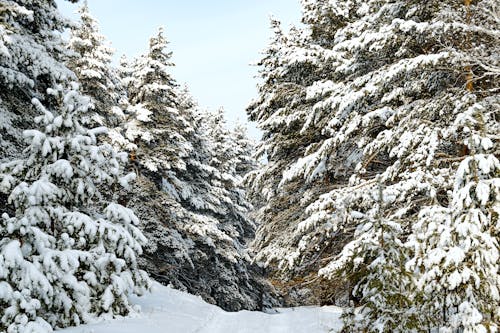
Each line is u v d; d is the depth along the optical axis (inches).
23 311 328.5
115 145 815.7
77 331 356.8
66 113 422.9
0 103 484.1
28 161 408.8
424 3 471.8
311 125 663.1
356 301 471.5
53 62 496.7
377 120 526.9
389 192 406.3
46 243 375.6
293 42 746.8
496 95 411.8
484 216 259.6
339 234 584.7
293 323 534.3
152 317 463.5
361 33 552.7
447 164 450.9
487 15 437.7
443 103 428.1
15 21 500.4
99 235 422.6
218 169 1407.5
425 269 267.3
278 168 778.2
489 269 248.4
